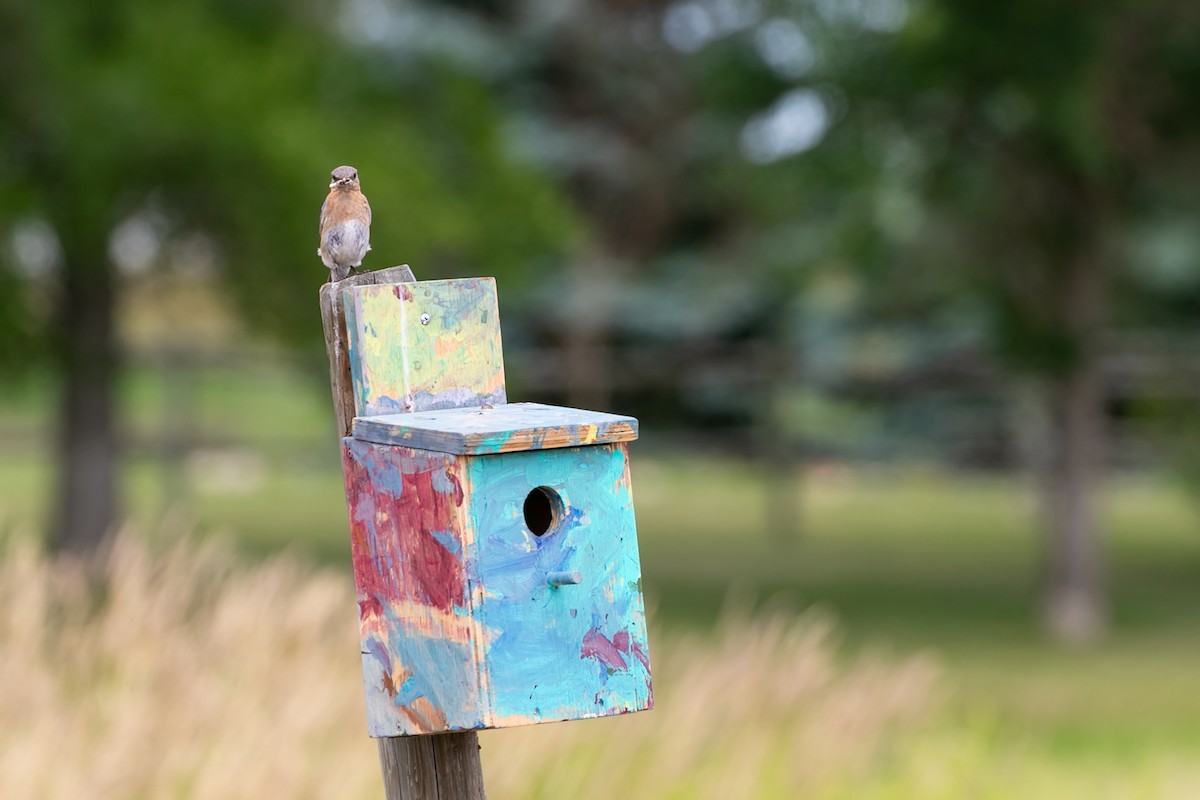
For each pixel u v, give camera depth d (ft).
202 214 61.11
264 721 29.55
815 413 117.80
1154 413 87.15
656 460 123.65
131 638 30.17
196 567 32.22
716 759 33.71
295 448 101.76
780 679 34.71
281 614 32.04
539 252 69.82
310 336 63.26
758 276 113.91
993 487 124.57
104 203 55.83
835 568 88.02
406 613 18.99
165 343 97.40
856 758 35.50
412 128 69.26
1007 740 46.93
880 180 69.87
